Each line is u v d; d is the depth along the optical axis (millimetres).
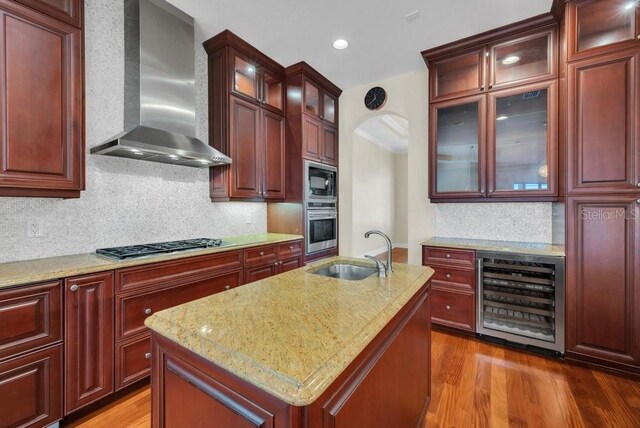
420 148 3449
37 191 1705
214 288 2375
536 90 2562
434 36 2754
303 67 3287
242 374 691
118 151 2096
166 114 2338
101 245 2207
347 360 748
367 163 6570
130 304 1854
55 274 1542
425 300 1565
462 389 1958
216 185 2906
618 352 2080
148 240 2494
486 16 2467
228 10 2404
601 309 2131
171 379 931
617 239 2068
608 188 2080
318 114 3643
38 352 1499
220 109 2832
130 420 1686
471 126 2898
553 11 2375
